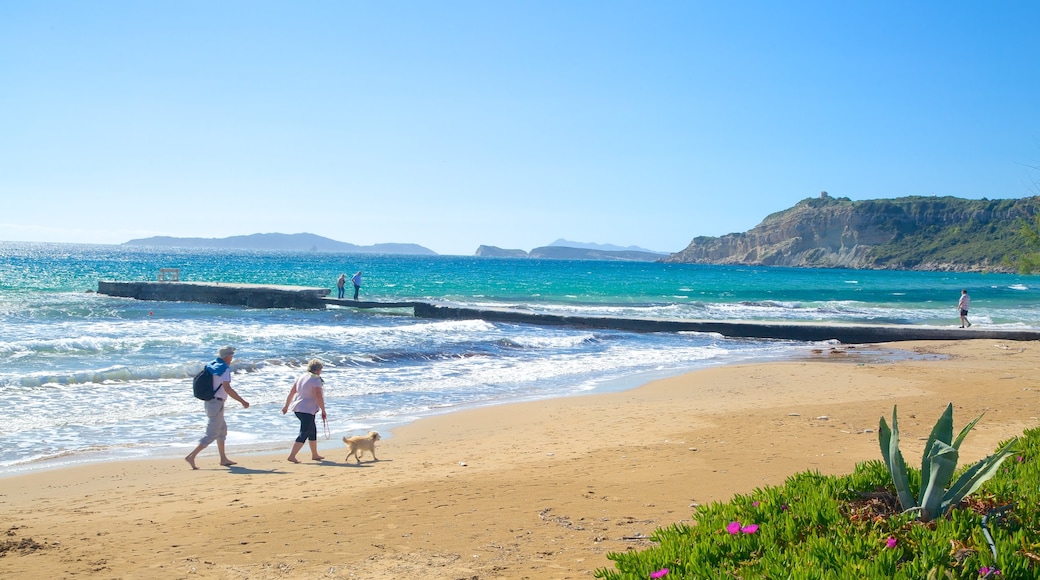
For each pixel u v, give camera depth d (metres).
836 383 17.84
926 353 25.16
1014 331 28.45
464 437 11.74
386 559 5.77
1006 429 11.21
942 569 3.56
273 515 7.17
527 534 6.34
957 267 153.38
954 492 4.71
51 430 11.93
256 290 41.72
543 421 13.05
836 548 3.97
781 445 10.30
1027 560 3.67
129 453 10.59
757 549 4.26
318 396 10.20
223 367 9.85
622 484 8.13
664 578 3.86
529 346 25.81
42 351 20.02
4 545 6.21
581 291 62.75
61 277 68.25
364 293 56.56
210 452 10.77
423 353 22.08
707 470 8.73
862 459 9.27
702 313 42.00
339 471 9.34
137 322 28.92
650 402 15.16
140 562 5.78
